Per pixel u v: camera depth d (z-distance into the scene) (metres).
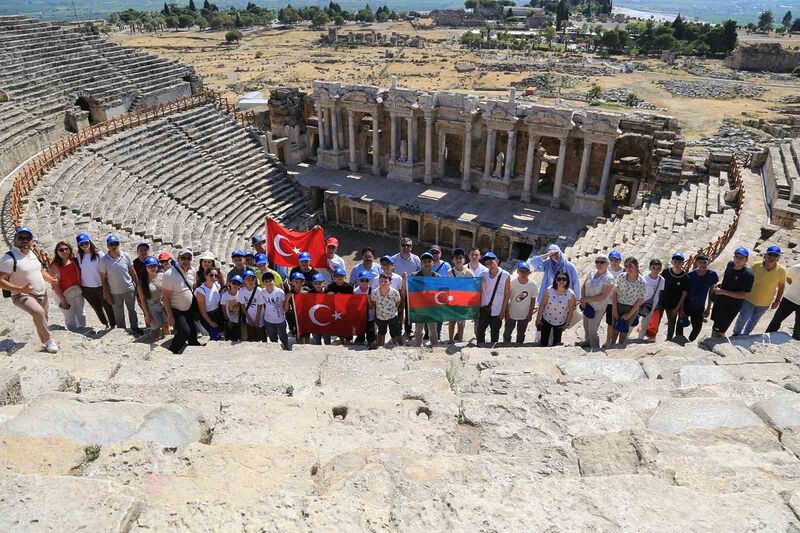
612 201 52.84
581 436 7.53
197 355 14.00
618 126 47.22
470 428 8.30
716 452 6.93
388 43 192.50
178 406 7.95
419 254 50.38
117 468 6.36
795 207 30.55
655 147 45.94
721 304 15.00
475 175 55.19
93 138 43.97
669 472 6.42
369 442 7.85
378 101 55.00
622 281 15.39
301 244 25.69
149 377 11.12
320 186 55.75
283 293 16.72
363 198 52.56
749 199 34.94
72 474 6.25
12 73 44.66
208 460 6.63
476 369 12.11
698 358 12.23
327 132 60.44
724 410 8.10
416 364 12.77
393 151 57.06
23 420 7.12
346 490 6.11
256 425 8.13
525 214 49.47
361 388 10.13
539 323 16.39
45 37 51.78
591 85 122.69
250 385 10.15
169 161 46.94
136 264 17.08
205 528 5.13
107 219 35.22
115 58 55.06
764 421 7.95
